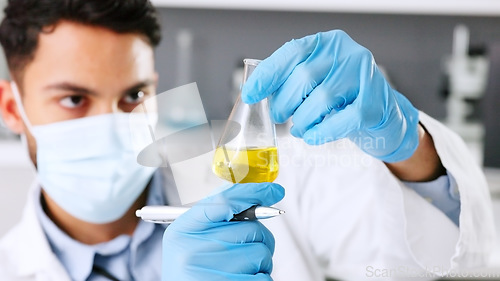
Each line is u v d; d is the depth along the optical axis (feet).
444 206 3.48
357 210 4.27
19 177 6.92
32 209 4.19
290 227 4.40
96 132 4.23
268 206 2.73
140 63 4.39
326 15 8.30
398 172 3.38
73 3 4.01
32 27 4.09
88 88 4.26
